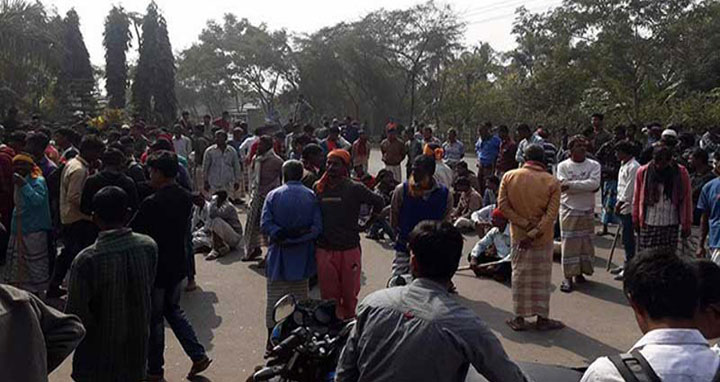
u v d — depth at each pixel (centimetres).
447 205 616
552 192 615
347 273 550
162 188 501
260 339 618
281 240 527
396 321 265
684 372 190
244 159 1470
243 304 726
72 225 675
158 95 3797
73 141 900
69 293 380
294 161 548
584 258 767
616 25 2384
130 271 391
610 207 1061
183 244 514
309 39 4741
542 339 614
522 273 630
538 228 613
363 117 4922
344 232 547
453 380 258
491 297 754
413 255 278
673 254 214
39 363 238
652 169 711
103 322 387
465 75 4066
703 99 2398
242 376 532
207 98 5659
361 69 4616
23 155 694
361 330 276
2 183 746
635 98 2439
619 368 195
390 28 4484
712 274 243
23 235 692
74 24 3653
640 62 2420
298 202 532
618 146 814
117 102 3938
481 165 1353
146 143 1208
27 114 2194
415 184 608
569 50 2595
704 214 661
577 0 2514
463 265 902
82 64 3694
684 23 2366
